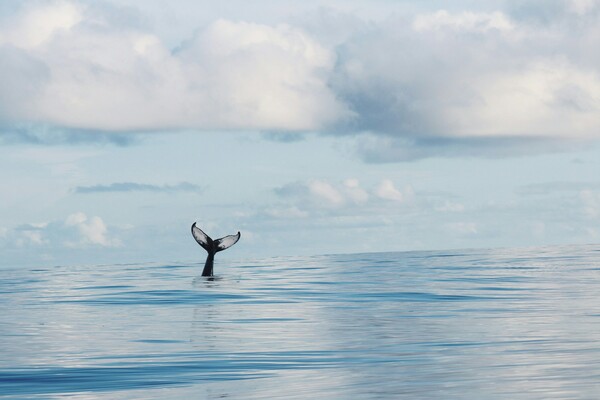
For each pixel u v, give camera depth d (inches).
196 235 2196.1
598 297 1378.0
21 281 2246.6
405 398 595.8
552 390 604.7
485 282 1802.4
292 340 939.3
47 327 1101.1
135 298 1551.4
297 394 623.5
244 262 3233.3
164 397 625.9
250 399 609.9
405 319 1130.0
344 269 2507.4
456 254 3474.4
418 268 2459.4
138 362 792.9
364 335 970.7
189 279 2091.5
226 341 937.5
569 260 2645.2
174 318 1188.5
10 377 720.3
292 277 2129.7
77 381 698.8
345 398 603.5
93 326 1103.0
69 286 1967.3
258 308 1326.3
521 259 2819.9
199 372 734.5
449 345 870.4
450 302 1369.3
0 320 1203.2
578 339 881.5
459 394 603.5
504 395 594.2
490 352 810.2
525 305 1278.3
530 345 848.9
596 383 624.4
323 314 1219.2
